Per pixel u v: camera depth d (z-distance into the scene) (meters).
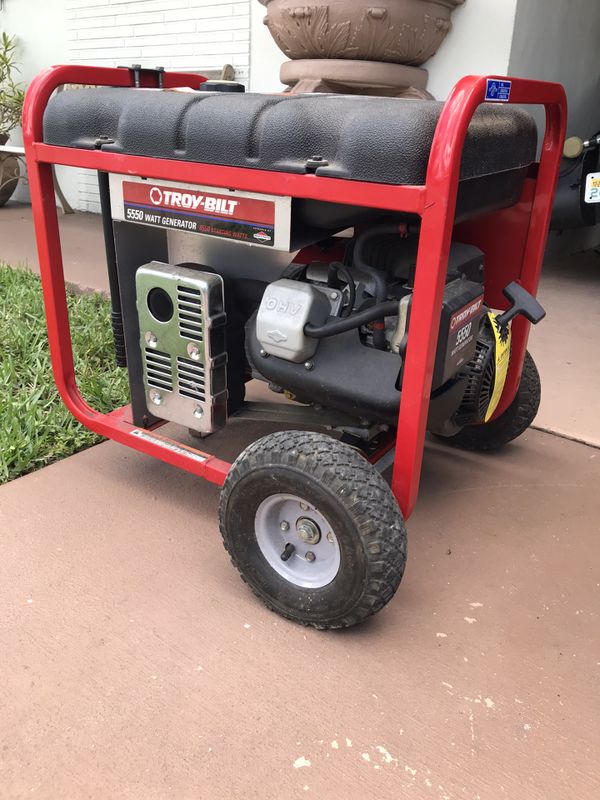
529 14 4.18
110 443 2.59
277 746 1.40
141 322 1.99
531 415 2.42
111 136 1.81
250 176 1.56
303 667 1.60
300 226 1.65
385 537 1.54
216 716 1.47
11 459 2.36
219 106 1.59
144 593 1.82
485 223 2.11
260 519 1.71
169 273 1.87
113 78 2.11
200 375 1.94
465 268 1.85
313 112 1.47
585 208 4.24
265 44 5.33
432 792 1.32
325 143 1.46
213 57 5.67
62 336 2.22
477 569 1.95
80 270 4.59
